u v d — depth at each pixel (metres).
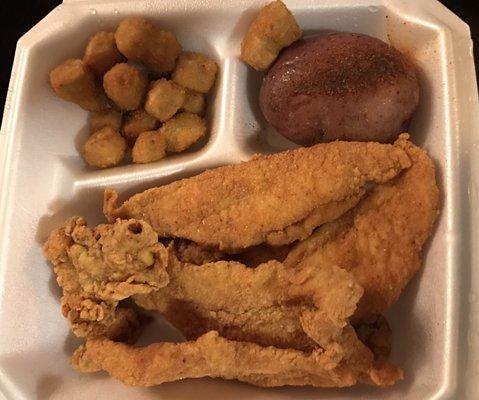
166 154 0.24
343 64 0.22
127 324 0.23
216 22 0.24
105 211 0.23
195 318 0.22
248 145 0.24
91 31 0.24
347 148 0.21
